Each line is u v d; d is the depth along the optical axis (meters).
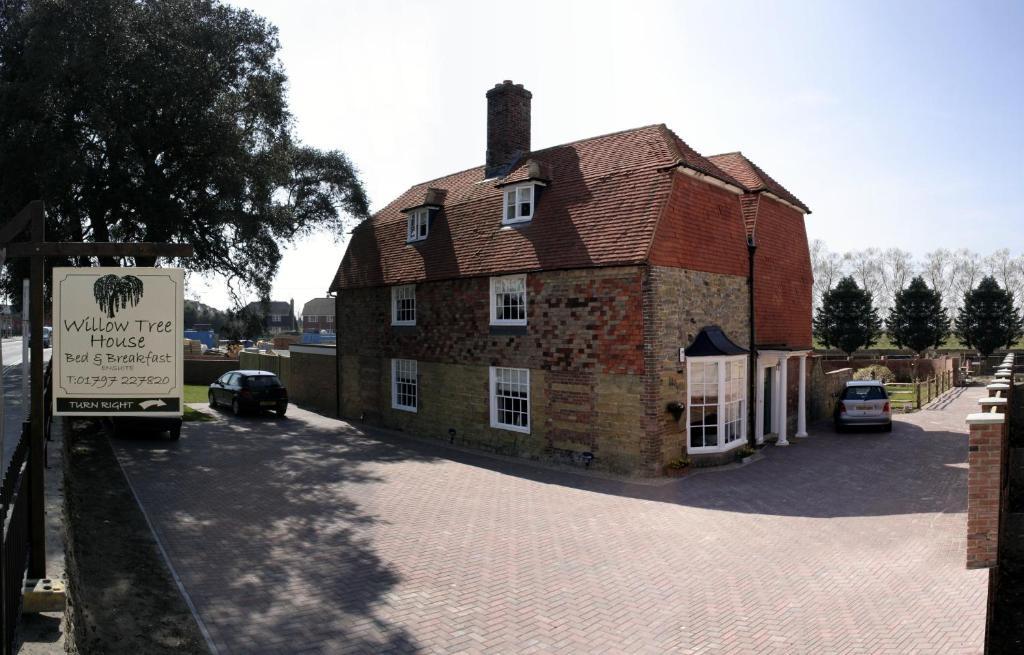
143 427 17.94
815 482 13.40
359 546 9.63
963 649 6.31
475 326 18.38
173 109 19.28
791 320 20.41
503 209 18.55
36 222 6.31
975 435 6.69
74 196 19.56
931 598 7.54
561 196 17.17
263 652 6.41
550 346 16.11
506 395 17.59
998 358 45.56
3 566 4.74
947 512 11.01
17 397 18.83
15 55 18.62
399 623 7.07
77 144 18.52
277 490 12.92
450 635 6.80
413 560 9.05
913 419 22.30
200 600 7.61
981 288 50.12
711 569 8.66
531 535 10.20
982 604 7.34
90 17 17.55
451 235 20.06
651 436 14.15
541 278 16.33
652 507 11.80
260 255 24.08
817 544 9.56
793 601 7.57
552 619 7.18
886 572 8.36
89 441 17.19
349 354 24.50
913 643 6.46
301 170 26.58
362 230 25.42
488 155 21.66
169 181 20.72
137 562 8.69
